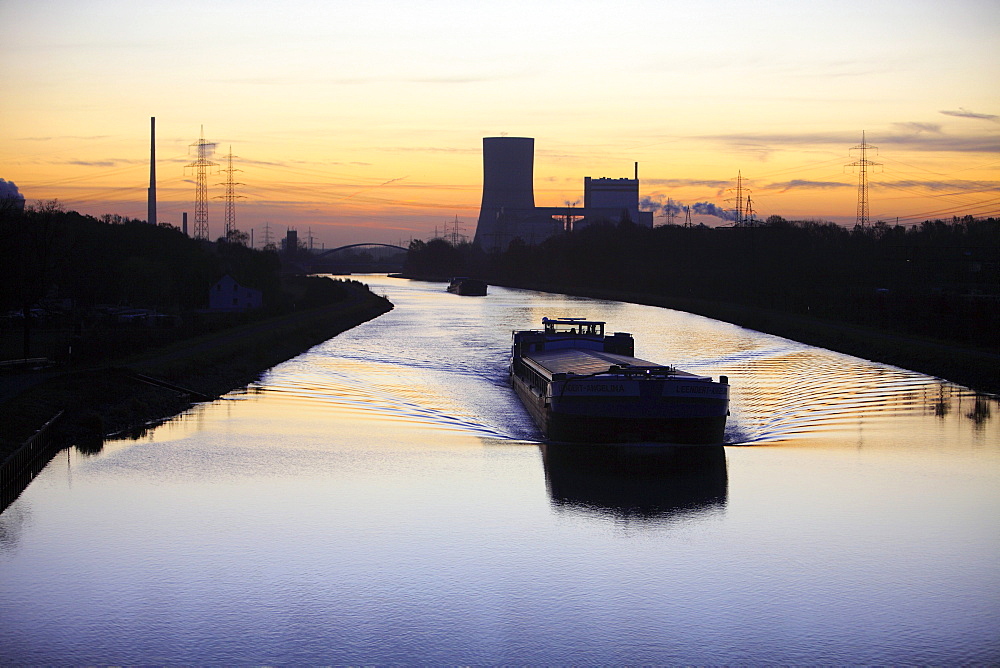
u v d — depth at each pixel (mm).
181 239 140875
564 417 37250
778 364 65188
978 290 112875
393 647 21562
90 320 86312
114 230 120250
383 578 25172
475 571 25703
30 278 74062
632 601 23938
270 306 112438
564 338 54906
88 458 36969
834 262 136000
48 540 27844
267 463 36188
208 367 58094
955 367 58219
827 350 74438
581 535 28469
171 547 27250
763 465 36188
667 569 25984
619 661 21062
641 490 32812
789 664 20984
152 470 35125
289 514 30078
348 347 78062
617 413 36625
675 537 28391
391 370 62812
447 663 20969
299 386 55531
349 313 114312
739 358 68688
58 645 21625
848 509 30984
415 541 27828
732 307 116750
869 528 29203
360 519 29641
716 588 24750
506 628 22484
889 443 39781
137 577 25219
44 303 91812
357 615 23078
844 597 24203
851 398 50312
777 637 22125
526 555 26859
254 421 44469
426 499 31656
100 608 23422
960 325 76500
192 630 22312
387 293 191625
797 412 46125
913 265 127938
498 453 37812
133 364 55219
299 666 20766
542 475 34531
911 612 23406
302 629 22359
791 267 137750
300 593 24266
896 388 53938
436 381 57625
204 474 34594
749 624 22750
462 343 81125
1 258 70875
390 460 36594
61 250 94062
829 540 28188
